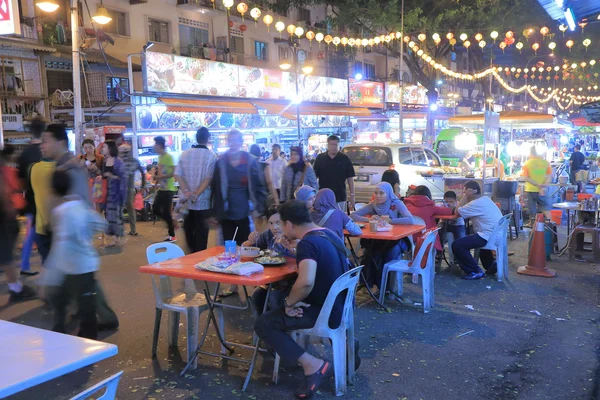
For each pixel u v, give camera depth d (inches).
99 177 385.4
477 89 2030.0
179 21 940.6
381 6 864.3
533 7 828.6
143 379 172.1
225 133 681.0
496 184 428.1
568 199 432.5
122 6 834.8
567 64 1307.8
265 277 161.8
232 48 1043.3
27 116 677.9
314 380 155.9
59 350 87.4
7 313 232.7
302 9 1217.4
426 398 159.9
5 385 74.1
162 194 391.2
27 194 278.7
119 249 369.7
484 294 268.8
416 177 494.9
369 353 193.3
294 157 327.9
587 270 319.3
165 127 591.8
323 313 156.9
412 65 1023.6
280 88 762.8
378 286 261.0
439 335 211.6
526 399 159.5
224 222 259.0
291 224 166.4
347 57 1284.4
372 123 1053.2
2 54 672.4
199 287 269.7
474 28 900.6
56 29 719.1
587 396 160.9
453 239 330.0
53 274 168.9
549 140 983.0
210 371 178.1
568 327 220.8
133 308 242.5
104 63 722.2
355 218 279.3
